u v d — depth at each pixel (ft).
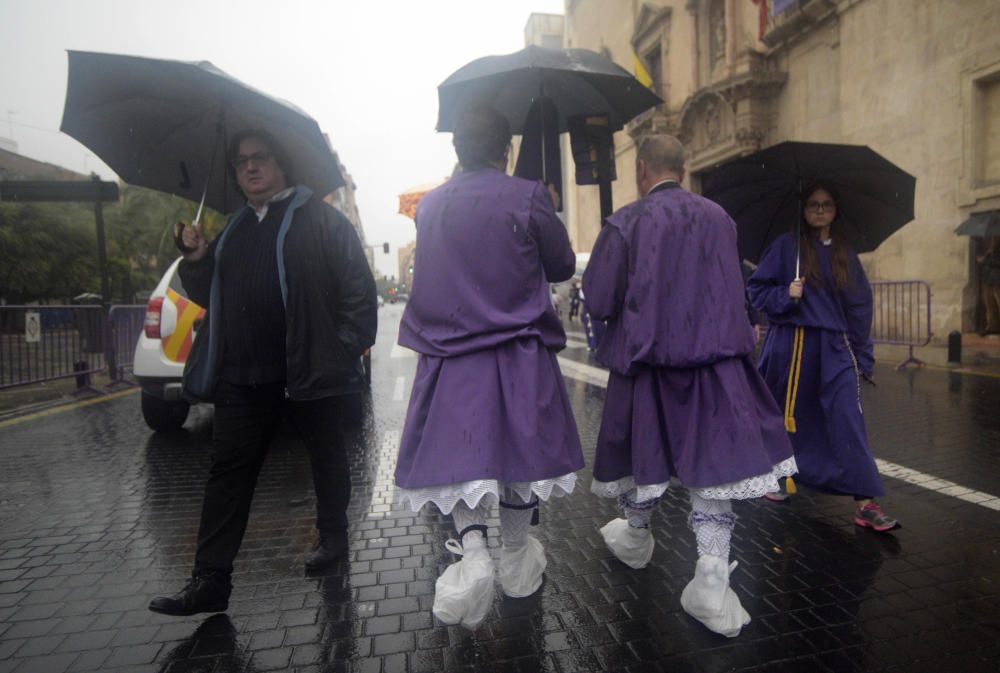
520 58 9.76
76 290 77.82
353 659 7.19
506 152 7.78
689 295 7.48
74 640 7.69
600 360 8.41
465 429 6.64
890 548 9.76
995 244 35.45
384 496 13.05
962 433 16.33
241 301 8.28
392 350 44.91
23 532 11.38
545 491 6.72
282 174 8.76
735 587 8.67
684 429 7.54
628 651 7.22
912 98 38.81
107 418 22.27
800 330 10.87
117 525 11.71
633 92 10.83
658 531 10.76
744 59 54.95
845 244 10.76
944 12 36.58
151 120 8.79
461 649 7.35
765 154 10.66
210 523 8.03
